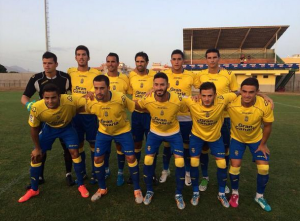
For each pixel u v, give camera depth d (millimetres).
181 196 3123
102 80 2889
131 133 3637
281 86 29891
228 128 3699
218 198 3270
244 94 2844
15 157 4773
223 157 3195
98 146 3264
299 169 4293
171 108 3068
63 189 3504
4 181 3719
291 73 28156
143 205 3088
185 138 3734
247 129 3051
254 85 2775
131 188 3590
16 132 6840
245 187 3629
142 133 3887
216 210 2994
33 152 3195
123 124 3264
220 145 3221
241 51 32906
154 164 3676
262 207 3029
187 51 33750
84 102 3268
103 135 3301
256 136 3148
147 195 3201
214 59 3650
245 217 2842
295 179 3879
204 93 2879
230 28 28078
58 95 2973
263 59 32062
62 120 3207
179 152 3158
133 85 3900
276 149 5434
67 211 2914
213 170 4332
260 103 2963
